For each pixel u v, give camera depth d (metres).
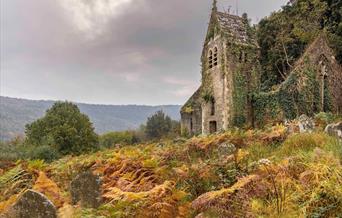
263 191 6.46
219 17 31.08
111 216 6.21
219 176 8.22
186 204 6.75
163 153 13.98
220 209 6.18
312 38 34.25
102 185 7.74
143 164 9.38
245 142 14.08
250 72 29.59
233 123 28.28
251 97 29.17
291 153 10.20
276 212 5.87
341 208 5.74
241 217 6.05
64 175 12.58
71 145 44.41
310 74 28.38
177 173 8.45
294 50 35.47
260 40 38.16
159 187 6.55
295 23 36.50
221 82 29.34
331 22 35.31
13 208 6.30
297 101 27.75
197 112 36.09
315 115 25.38
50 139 40.78
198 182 8.10
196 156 13.61
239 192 6.54
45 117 46.81
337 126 12.61
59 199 7.96
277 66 35.41
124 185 8.16
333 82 29.03
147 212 6.20
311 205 6.03
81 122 48.56
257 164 8.19
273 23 38.28
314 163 7.21
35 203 6.19
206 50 32.00
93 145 48.28
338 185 6.09
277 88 28.72
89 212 6.59
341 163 7.48
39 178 9.08
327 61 29.31
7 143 39.00
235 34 30.16
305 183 6.48
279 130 14.80
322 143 10.62
